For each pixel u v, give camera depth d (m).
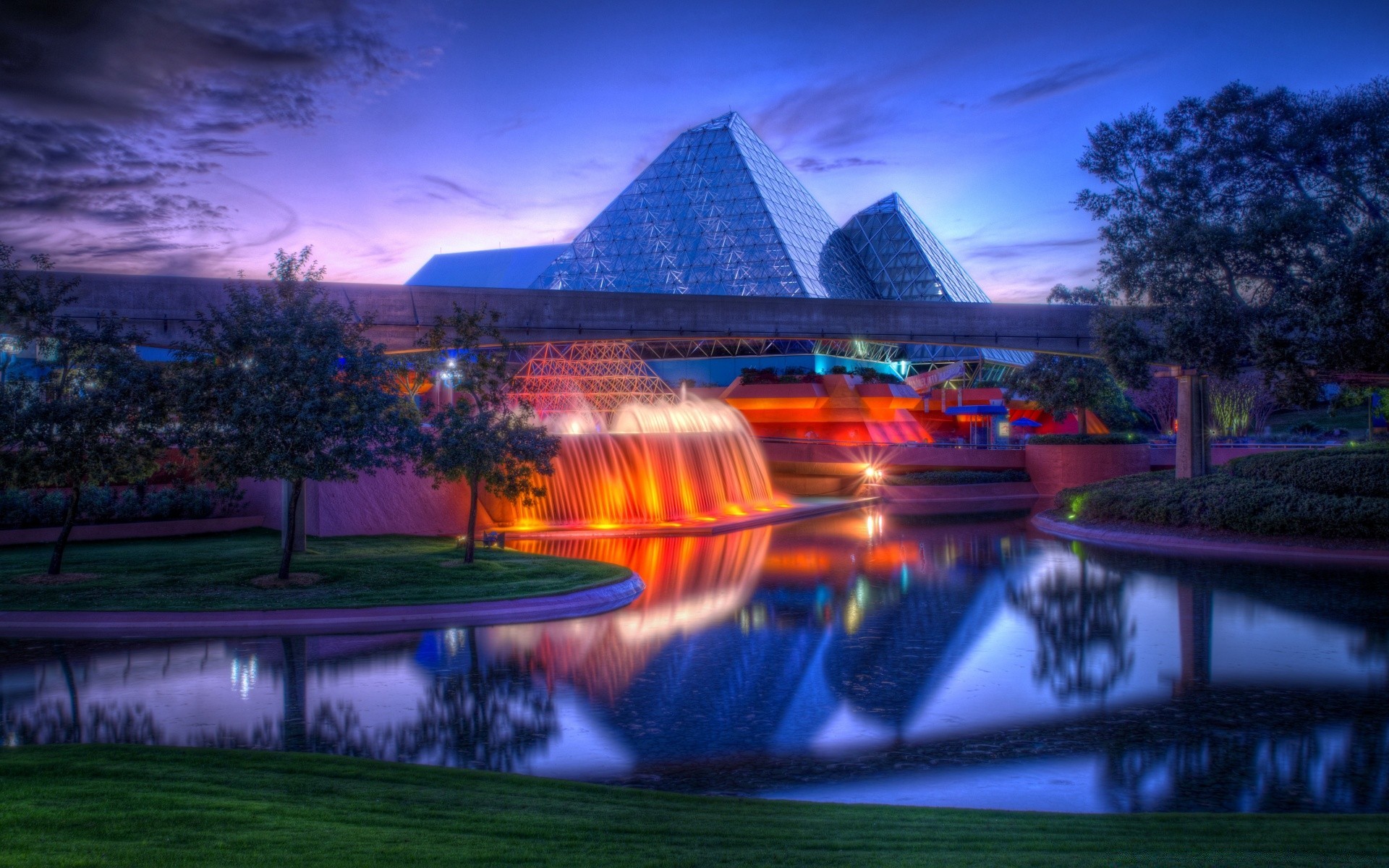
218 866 6.50
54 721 13.05
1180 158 39.94
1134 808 10.49
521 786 10.05
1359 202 37.16
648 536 39.94
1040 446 63.50
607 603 23.62
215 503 35.44
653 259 110.69
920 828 8.67
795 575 29.11
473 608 21.47
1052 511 47.44
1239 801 10.68
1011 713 14.47
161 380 22.98
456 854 7.10
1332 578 27.78
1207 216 39.75
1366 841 8.33
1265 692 15.64
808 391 75.44
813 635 20.19
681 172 116.12
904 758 12.31
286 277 23.52
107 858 6.57
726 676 16.62
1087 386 69.06
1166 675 16.81
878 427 76.19
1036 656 18.31
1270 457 38.38
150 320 41.19
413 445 24.06
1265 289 37.94
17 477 22.09
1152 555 33.78
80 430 22.16
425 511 37.34
